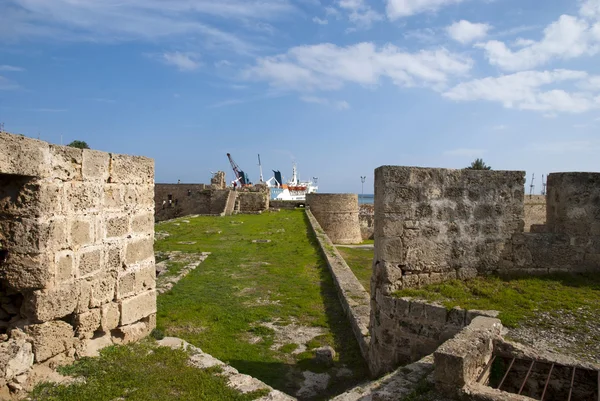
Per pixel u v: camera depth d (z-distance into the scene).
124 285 6.45
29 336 5.01
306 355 8.05
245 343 8.55
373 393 4.68
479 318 5.64
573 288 7.25
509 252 7.79
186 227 27.34
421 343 6.54
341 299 11.44
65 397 4.83
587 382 4.68
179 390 5.36
